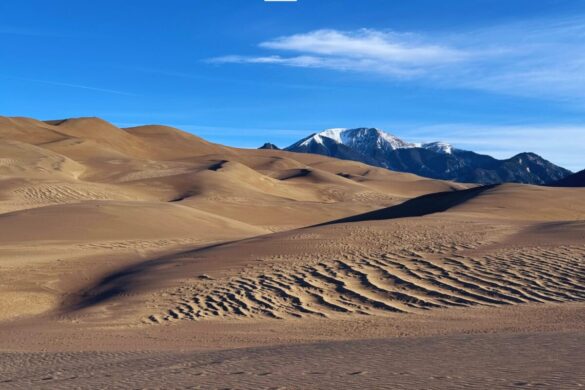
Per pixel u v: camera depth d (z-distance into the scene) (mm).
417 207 47750
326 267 19328
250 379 7359
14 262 24766
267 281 18219
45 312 18203
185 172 87188
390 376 6949
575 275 16594
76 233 34781
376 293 16516
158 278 19969
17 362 10641
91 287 20766
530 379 6203
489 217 31219
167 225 38906
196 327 14375
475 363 7449
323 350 9578
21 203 52594
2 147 82125
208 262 21812
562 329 11359
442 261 19109
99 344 12820
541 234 22922
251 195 73438
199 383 7324
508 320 12938
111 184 70188
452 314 14102
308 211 66438
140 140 162750
